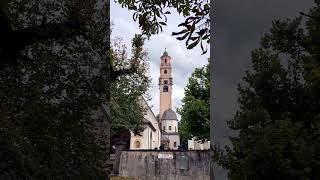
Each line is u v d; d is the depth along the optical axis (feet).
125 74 27.66
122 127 107.45
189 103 135.85
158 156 105.29
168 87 383.24
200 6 14.10
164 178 105.40
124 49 68.90
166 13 17.54
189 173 105.91
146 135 237.04
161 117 371.56
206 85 135.74
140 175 104.88
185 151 107.14
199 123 134.92
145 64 98.02
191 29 13.79
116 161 104.06
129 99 103.30
